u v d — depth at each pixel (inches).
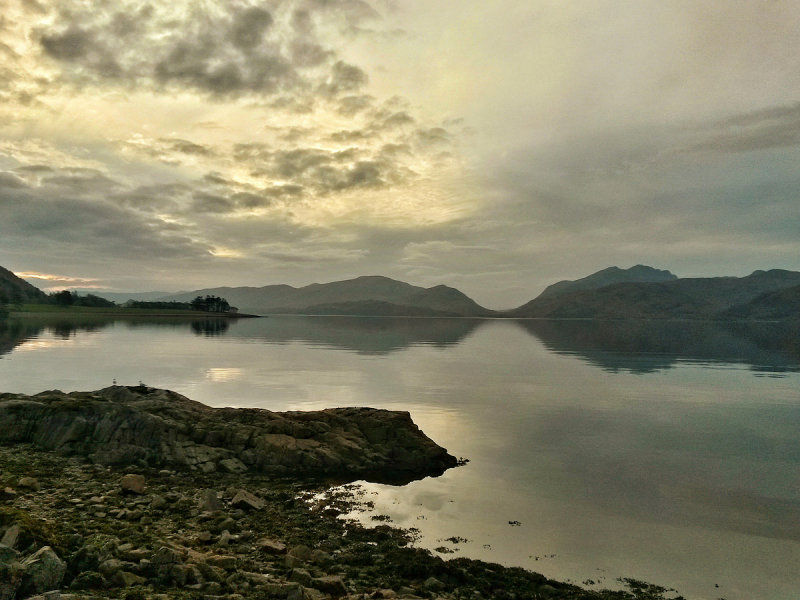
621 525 773.3
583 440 1309.1
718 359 3560.5
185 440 1036.5
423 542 695.1
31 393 1649.9
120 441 977.5
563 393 2041.1
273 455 1034.7
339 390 1926.7
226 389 1882.4
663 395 2038.6
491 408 1702.8
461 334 7160.4
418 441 1125.1
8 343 3572.8
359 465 1050.7
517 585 568.7
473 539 712.4
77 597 371.9
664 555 673.6
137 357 2913.4
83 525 593.9
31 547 437.4
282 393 1823.3
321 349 3914.9
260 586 460.4
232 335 5531.5
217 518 688.4
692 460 1135.0
